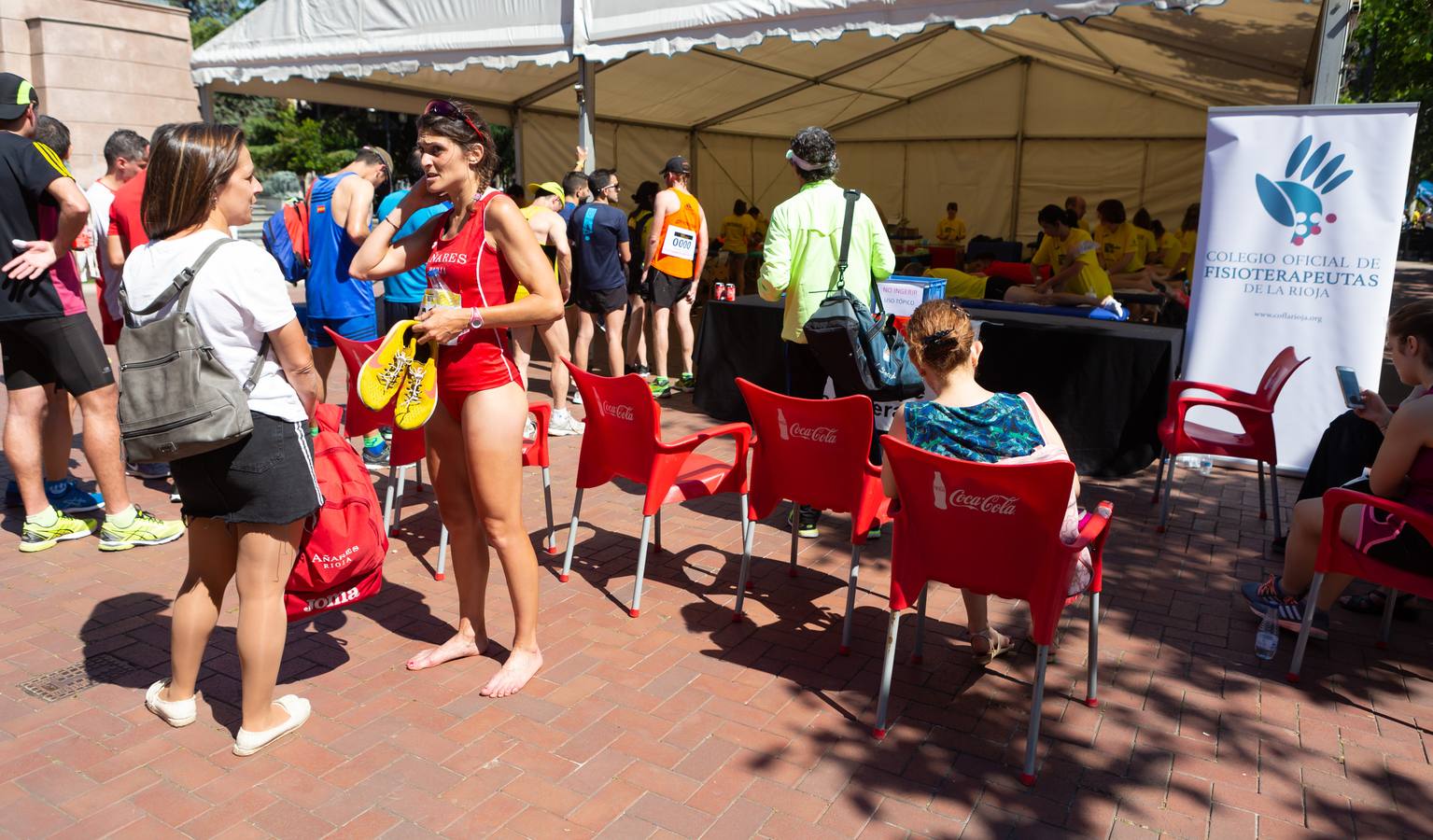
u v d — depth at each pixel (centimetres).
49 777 278
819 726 310
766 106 1512
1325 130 528
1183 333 630
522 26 754
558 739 299
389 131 3100
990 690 335
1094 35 1015
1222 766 289
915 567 298
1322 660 356
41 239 414
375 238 318
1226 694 331
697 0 663
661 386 796
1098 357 573
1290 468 577
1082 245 738
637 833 255
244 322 261
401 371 284
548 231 645
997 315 650
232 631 370
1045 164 1623
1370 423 417
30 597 401
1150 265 1058
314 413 283
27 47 1580
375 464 576
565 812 263
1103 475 580
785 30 638
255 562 277
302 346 270
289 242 571
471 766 284
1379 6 1941
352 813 262
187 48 1752
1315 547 356
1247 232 557
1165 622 388
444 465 328
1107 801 271
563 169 1396
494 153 307
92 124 1639
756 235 1536
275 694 325
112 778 277
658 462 376
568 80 1192
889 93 1545
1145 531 489
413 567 439
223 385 254
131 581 421
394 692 328
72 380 428
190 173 258
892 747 298
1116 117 1510
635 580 427
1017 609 400
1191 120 1461
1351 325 543
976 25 571
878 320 452
